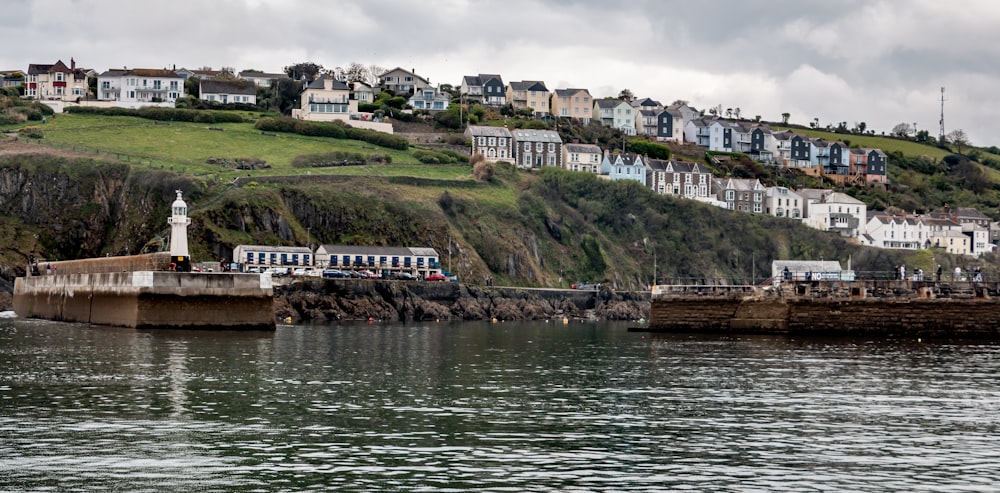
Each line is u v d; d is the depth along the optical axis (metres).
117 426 51.88
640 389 67.25
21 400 59.28
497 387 67.75
